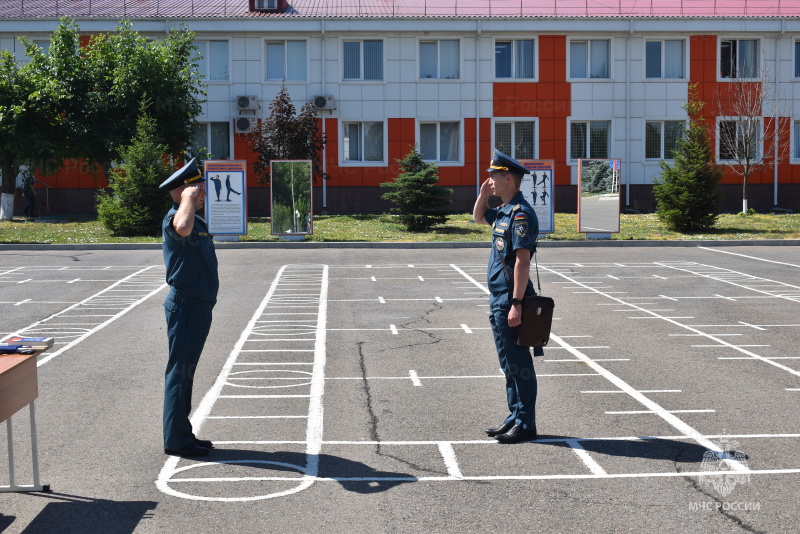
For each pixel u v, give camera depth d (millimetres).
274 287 15609
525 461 5828
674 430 6590
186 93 30250
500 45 33625
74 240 23891
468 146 33562
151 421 6910
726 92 33844
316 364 9156
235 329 11367
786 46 33688
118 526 4711
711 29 33219
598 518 4801
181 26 30922
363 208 33469
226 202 23938
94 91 29234
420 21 32812
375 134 33625
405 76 33250
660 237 24906
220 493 5234
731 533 4582
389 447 6176
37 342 5320
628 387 8070
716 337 10750
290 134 30156
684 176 26047
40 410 7254
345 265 19125
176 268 5891
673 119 33812
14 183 29828
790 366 9016
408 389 8000
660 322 11906
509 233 6180
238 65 32906
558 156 33781
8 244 22922
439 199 26328
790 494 5164
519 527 4680
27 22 32562
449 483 5398
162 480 5473
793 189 34000
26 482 5441
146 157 25781
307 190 24125
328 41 32969
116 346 10227
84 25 32531
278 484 5395
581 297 14406
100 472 5633
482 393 7840
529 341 6043
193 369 5984
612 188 24281
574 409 7246
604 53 33781
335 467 5727
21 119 28266
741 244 23938
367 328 11438
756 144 32375
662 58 33781
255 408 7328
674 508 4949
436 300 14008
